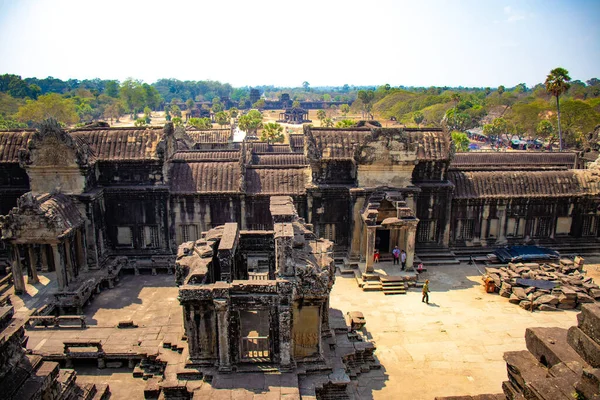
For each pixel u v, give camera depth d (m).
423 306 34.03
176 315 28.95
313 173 40.34
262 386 20.91
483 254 43.22
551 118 124.00
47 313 30.28
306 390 21.47
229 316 21.45
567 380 14.05
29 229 31.67
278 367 21.94
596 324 13.95
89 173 37.06
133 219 39.50
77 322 29.81
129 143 39.59
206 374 21.62
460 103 172.50
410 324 31.48
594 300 33.72
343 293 35.88
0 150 39.56
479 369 26.62
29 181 39.34
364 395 24.34
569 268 38.47
